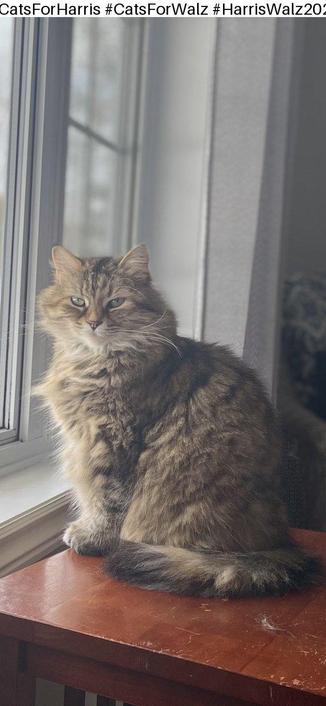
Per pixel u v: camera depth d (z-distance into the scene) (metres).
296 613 0.94
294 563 1.04
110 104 1.88
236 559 1.02
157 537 1.11
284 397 1.98
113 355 1.15
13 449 1.47
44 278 1.51
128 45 1.94
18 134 1.47
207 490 1.10
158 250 1.98
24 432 1.51
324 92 2.56
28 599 0.94
